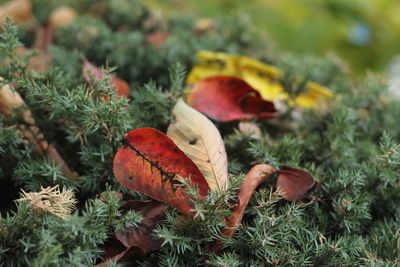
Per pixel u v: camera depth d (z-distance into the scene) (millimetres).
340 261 379
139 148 378
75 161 428
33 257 359
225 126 445
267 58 556
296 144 430
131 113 423
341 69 545
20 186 420
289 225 382
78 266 347
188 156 385
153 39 546
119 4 581
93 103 386
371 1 1123
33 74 416
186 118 393
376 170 415
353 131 449
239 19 568
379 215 425
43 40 550
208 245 377
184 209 370
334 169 430
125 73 518
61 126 427
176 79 421
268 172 390
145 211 381
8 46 404
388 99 495
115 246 378
